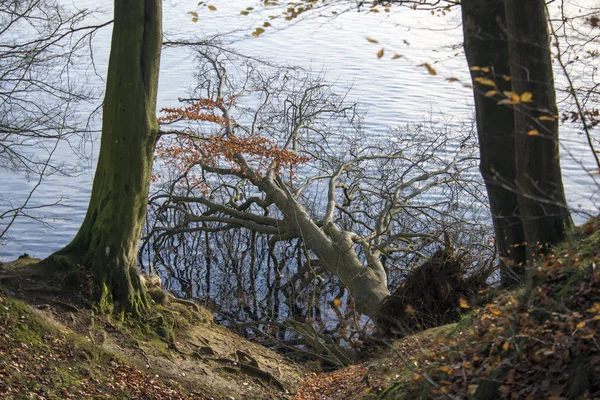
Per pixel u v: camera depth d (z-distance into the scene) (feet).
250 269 81.41
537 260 29.53
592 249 23.75
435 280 43.57
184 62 140.15
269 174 72.13
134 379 35.06
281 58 138.72
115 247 41.81
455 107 114.83
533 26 28.78
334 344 53.01
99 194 42.34
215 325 48.47
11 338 33.01
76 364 33.76
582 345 18.95
